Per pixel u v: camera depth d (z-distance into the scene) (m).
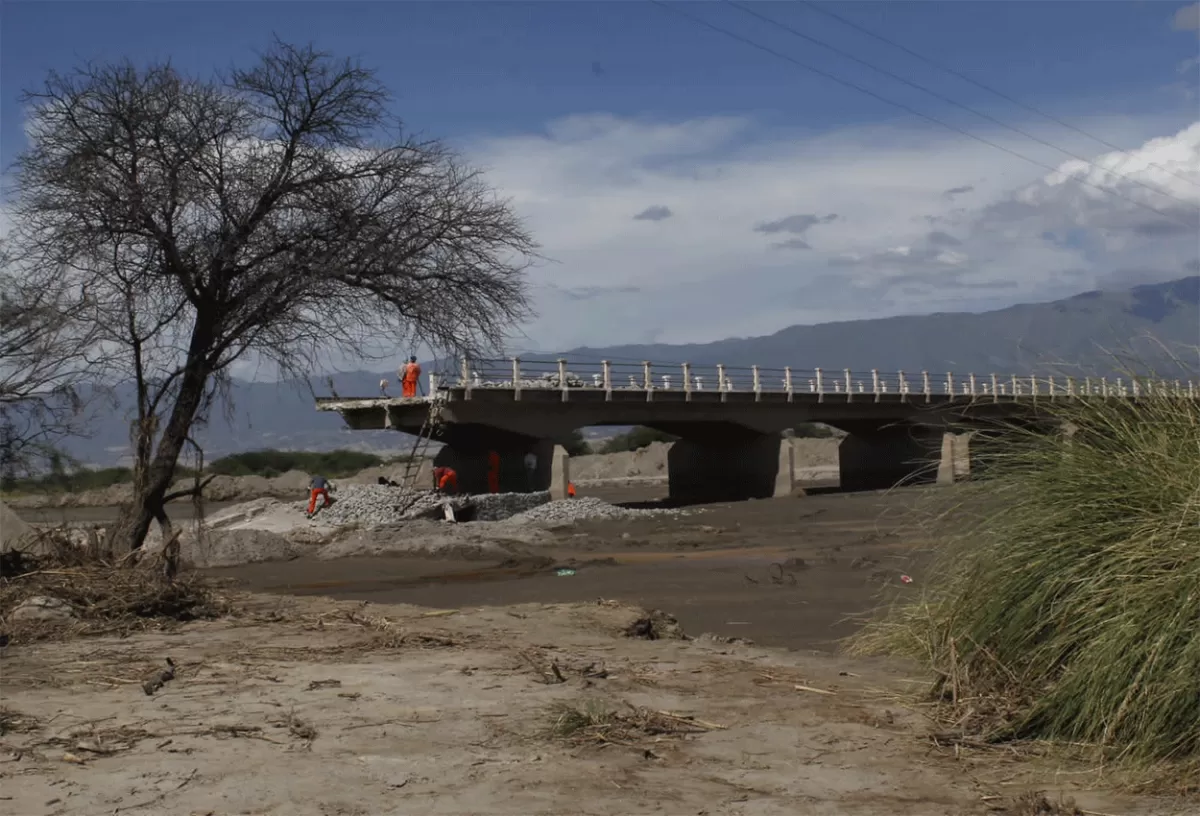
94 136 17.64
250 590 20.09
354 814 5.49
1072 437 8.03
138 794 5.77
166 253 17.58
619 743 6.86
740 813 5.61
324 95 18.83
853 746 6.89
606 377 42.50
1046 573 7.51
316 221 18.67
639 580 20.47
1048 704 6.93
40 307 15.10
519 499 36.72
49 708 7.65
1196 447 7.47
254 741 6.79
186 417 17.58
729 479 51.75
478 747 6.70
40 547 14.14
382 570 23.33
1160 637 6.45
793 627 14.32
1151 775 6.13
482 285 19.94
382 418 40.22
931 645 8.40
